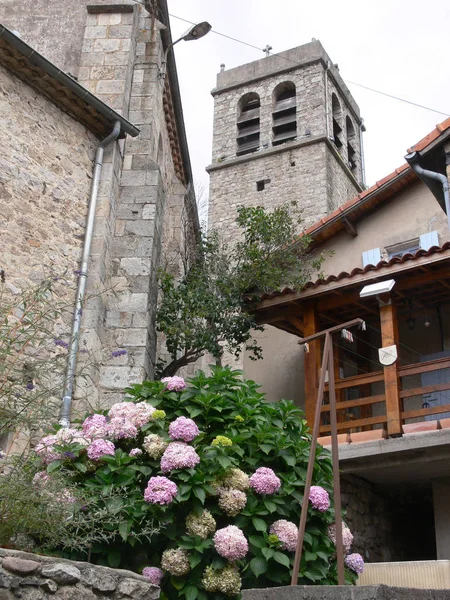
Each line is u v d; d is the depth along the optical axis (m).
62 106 9.22
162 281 10.35
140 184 10.18
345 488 9.41
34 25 11.32
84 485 5.05
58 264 8.57
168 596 4.94
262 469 5.36
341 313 11.13
